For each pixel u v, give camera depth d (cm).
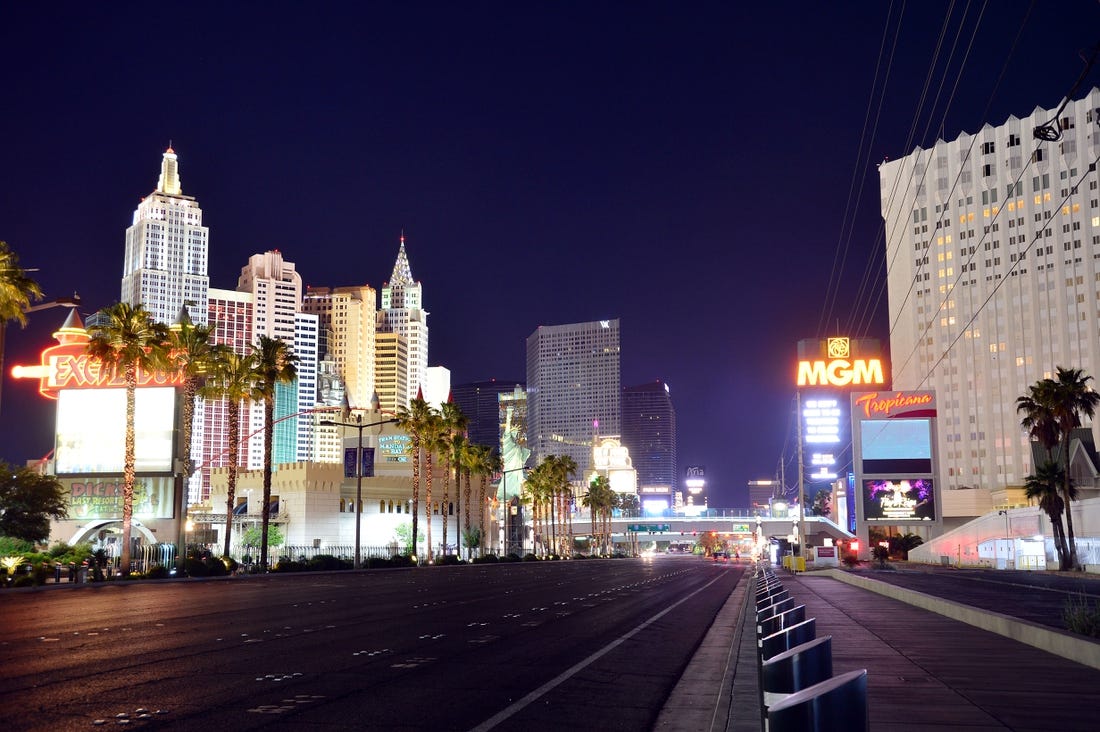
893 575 7500
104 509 8925
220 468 14612
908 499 13288
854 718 393
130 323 6397
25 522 7519
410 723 1094
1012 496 15125
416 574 7694
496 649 1942
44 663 1603
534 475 16888
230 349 7612
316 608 3212
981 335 18138
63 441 8938
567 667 1669
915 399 13438
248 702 1220
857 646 1934
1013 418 17625
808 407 15475
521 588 5028
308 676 1476
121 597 3950
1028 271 17650
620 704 1293
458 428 11375
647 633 2448
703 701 1334
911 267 19250
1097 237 16950
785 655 525
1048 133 2011
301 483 13475
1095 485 10919
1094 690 1322
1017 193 17912
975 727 1047
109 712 1128
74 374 9019
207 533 11825
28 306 4888
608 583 5966
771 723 380
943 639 2083
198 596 4041
